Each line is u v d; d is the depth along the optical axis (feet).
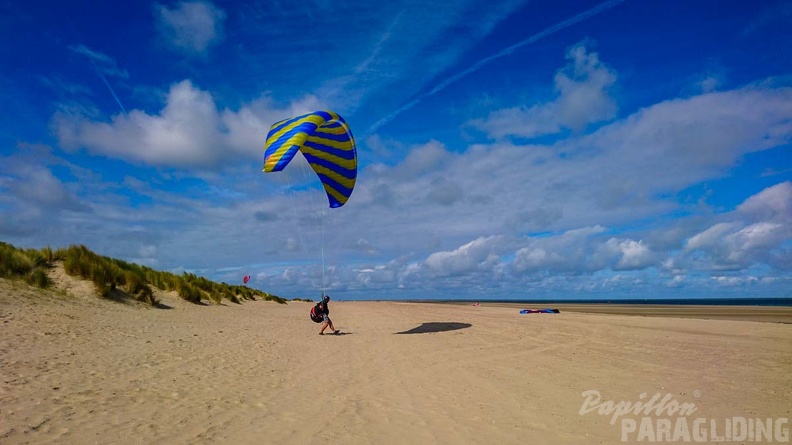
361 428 16.69
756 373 26.53
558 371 27.40
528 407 19.56
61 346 28.32
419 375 26.48
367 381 24.89
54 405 17.65
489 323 60.64
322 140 46.75
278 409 19.11
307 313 89.45
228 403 19.75
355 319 70.79
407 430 16.49
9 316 32.89
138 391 20.83
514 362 30.63
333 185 50.42
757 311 101.35
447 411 18.95
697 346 37.11
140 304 53.16
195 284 80.74
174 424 16.51
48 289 44.88
